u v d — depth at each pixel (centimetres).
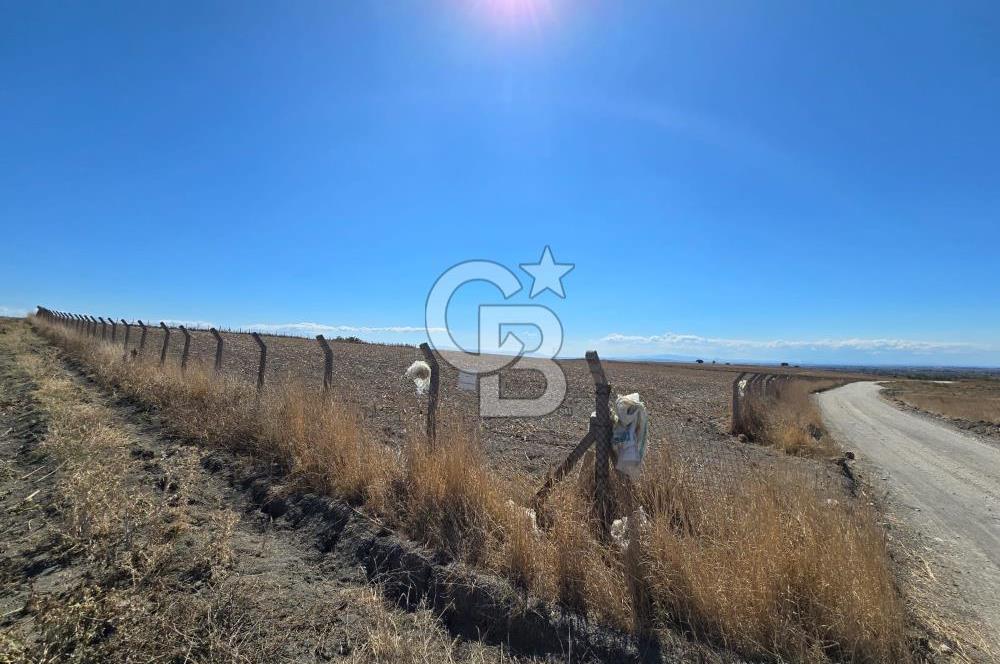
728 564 362
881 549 426
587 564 369
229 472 594
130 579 356
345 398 970
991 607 445
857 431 1688
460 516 436
